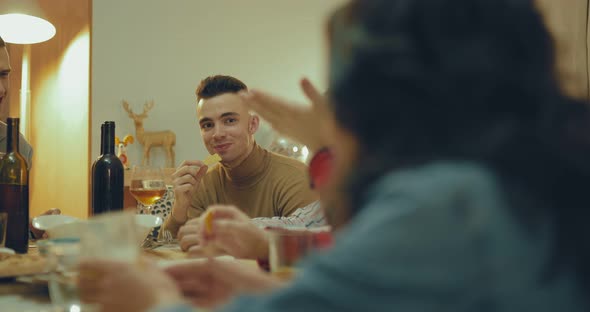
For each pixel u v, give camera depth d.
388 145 0.43
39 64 4.57
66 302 0.67
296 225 1.53
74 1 3.89
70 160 3.88
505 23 0.42
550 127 0.42
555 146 0.41
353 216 0.46
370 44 0.43
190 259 1.06
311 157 0.80
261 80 4.07
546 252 0.40
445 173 0.40
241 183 2.12
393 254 0.37
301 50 4.18
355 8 0.46
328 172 0.77
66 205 3.93
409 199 0.39
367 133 0.45
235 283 0.69
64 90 4.05
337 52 0.46
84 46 3.71
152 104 3.79
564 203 0.42
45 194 4.41
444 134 0.42
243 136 2.08
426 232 0.37
